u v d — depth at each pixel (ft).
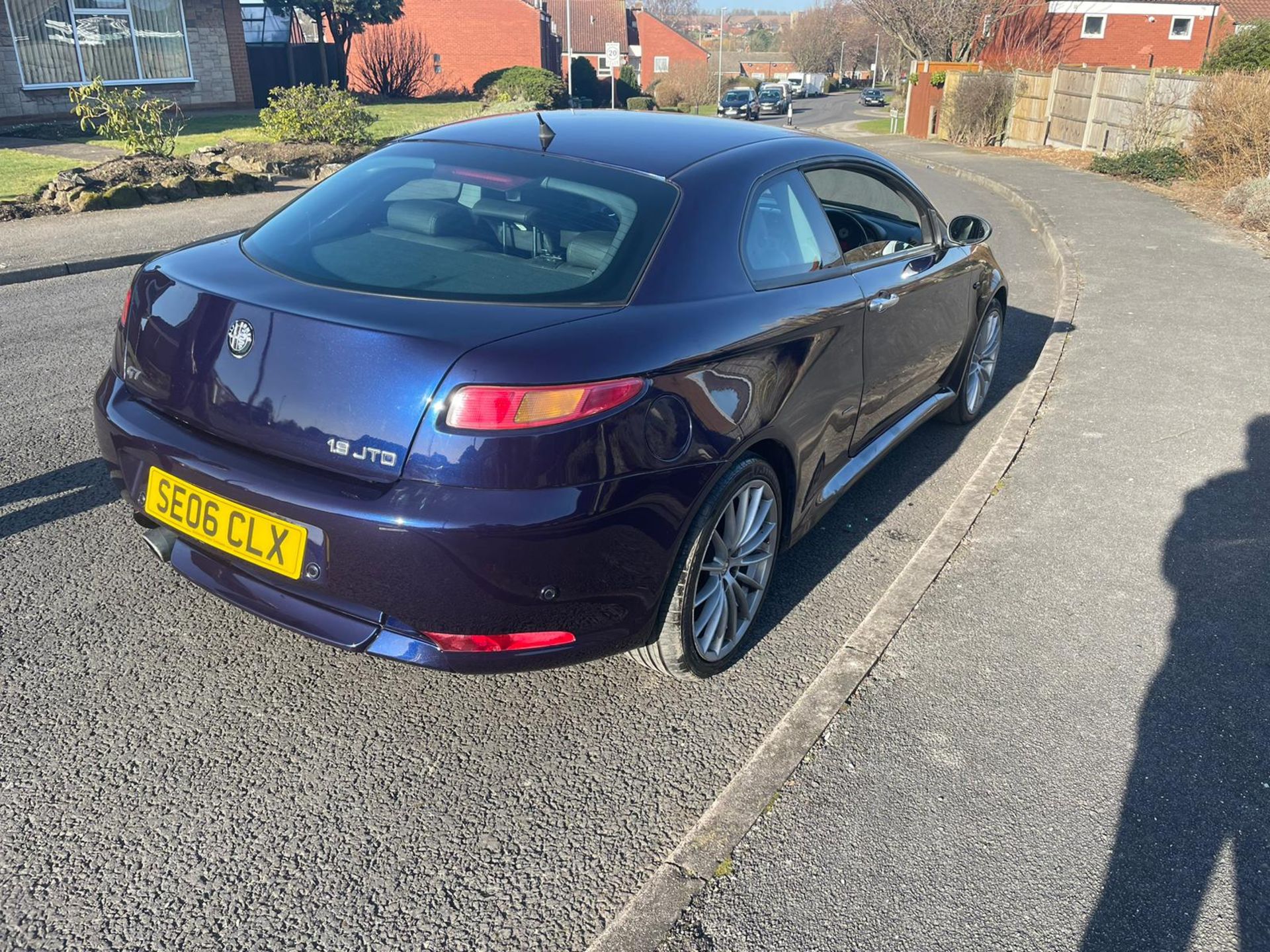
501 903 7.04
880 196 12.94
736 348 8.77
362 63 141.90
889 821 7.80
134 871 7.14
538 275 8.27
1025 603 11.09
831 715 9.05
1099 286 26.37
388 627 7.69
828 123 154.92
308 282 8.24
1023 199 44.21
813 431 10.43
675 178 9.49
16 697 8.94
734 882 7.16
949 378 15.70
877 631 10.43
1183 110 57.26
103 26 75.41
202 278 8.51
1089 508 13.42
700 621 9.30
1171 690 9.62
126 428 8.65
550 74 126.72
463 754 8.63
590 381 7.42
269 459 7.86
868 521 13.53
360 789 8.12
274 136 55.16
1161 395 17.84
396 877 7.23
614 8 264.93
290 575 7.75
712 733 9.06
